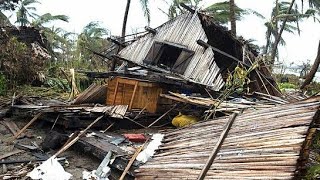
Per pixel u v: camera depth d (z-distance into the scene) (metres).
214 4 19.17
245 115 6.88
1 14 20.59
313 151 6.96
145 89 10.91
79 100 11.45
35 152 8.38
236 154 5.57
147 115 10.60
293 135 5.33
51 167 7.19
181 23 13.11
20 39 19.38
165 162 6.39
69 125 9.41
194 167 5.77
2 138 9.30
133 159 7.02
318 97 6.15
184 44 12.48
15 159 7.87
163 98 10.98
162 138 7.84
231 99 10.26
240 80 9.83
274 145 5.34
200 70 11.45
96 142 8.30
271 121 6.12
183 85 10.70
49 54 20.34
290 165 4.75
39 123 10.51
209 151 6.12
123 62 13.90
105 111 9.82
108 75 11.23
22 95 12.83
